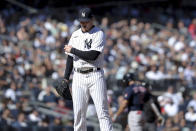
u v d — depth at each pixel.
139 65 62.81
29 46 64.31
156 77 61.28
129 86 35.72
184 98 57.50
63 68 59.09
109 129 24.75
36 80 56.34
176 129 49.19
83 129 25.14
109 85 58.72
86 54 23.70
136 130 35.66
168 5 86.81
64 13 75.25
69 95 25.41
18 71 56.56
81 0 87.31
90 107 47.78
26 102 50.97
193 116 52.44
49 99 50.91
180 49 68.88
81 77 24.48
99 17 77.75
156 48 68.62
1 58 58.81
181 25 77.88
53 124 48.84
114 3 84.75
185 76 62.75
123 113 40.94
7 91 52.66
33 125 47.81
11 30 67.50
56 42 65.00
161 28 78.31
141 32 73.00
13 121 47.66
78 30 24.61
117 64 62.00
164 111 55.09
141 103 35.66
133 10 83.94
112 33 71.25
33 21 70.44
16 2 76.38
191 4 88.88
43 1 85.31
